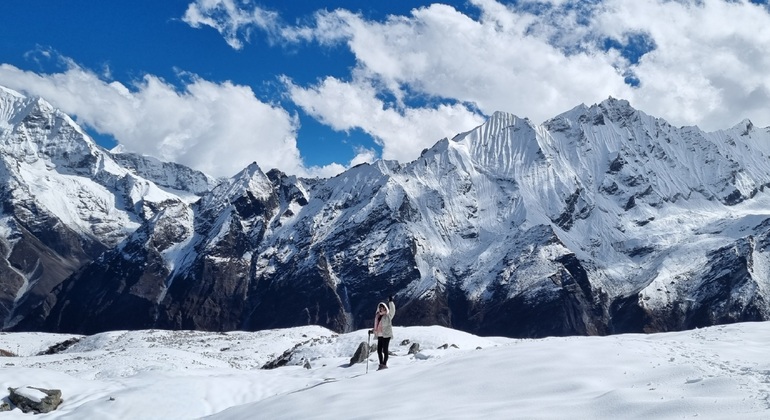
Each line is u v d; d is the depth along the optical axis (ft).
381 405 59.41
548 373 61.98
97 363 212.84
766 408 43.98
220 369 122.21
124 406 88.28
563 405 51.24
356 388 68.49
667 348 70.79
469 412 52.49
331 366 111.24
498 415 50.19
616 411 48.26
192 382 97.14
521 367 65.31
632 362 63.82
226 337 416.87
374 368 98.48
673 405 47.14
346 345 216.95
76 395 95.96
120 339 440.86
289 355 228.84
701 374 56.80
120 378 107.14
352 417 56.44
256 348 333.21
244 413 68.49
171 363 214.48
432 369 72.33
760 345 74.49
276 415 63.46
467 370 67.82
